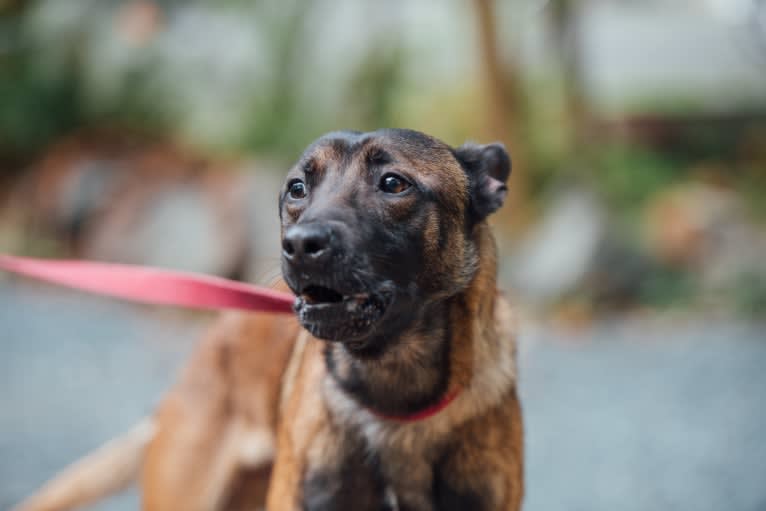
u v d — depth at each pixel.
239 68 14.29
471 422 3.03
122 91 14.35
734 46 16.06
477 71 12.70
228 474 3.84
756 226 11.81
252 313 3.84
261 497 3.99
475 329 3.04
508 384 3.12
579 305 10.48
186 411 3.86
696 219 11.23
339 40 14.23
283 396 3.48
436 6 14.91
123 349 9.30
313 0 14.01
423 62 14.38
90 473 4.02
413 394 3.00
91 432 6.52
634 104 15.48
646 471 5.85
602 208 11.27
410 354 2.97
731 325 9.96
